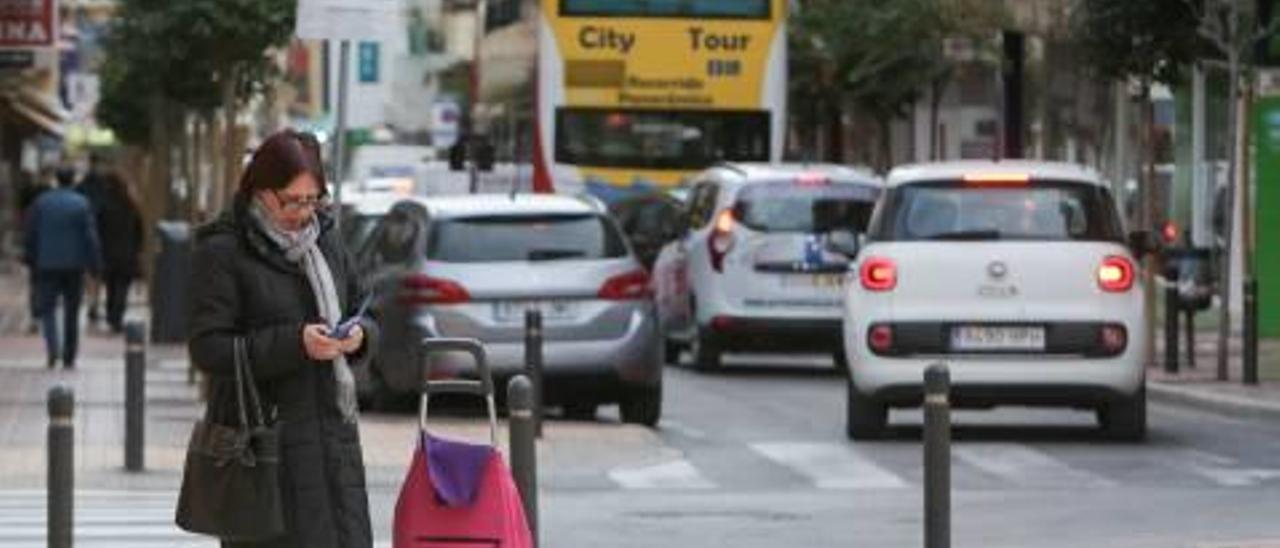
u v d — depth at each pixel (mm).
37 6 98812
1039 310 57281
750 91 106000
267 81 105188
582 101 106125
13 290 145000
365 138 180000
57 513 33500
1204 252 82562
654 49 106000
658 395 64750
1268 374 78438
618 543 42750
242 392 25438
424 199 66000
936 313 57438
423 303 62312
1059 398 57875
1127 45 82562
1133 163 116875
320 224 26125
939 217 57938
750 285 82812
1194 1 77062
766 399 75062
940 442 35062
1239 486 51219
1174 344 78438
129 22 95750
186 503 25625
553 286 62656
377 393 65750
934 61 121312
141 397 52906
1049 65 114250
